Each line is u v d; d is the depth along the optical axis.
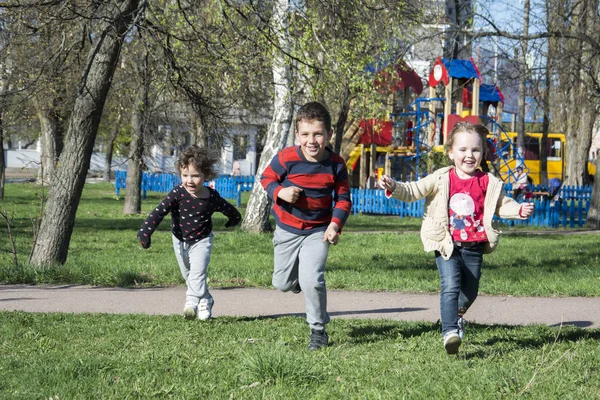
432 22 22.33
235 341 5.96
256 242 16.34
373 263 12.38
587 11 21.31
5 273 9.83
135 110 16.11
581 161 37.84
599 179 23.81
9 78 11.41
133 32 11.43
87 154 10.58
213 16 12.20
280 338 6.05
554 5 21.48
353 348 5.70
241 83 12.34
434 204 5.49
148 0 10.47
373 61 18.42
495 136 31.20
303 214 5.77
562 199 25.81
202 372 4.89
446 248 5.36
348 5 14.34
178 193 6.94
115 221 23.02
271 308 7.93
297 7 12.54
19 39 11.01
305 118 5.62
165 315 7.31
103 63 10.37
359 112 22.64
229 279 10.02
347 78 13.55
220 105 12.95
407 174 33.59
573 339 6.21
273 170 5.79
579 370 4.97
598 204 23.78
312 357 5.21
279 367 4.74
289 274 5.94
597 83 22.80
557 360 4.98
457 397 4.34
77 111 10.45
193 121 18.91
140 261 12.20
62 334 6.14
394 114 31.25
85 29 10.23
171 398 4.32
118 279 9.67
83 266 10.37
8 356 5.30
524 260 12.88
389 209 28.70
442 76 27.69
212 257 13.27
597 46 20.86
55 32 10.95
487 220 5.39
